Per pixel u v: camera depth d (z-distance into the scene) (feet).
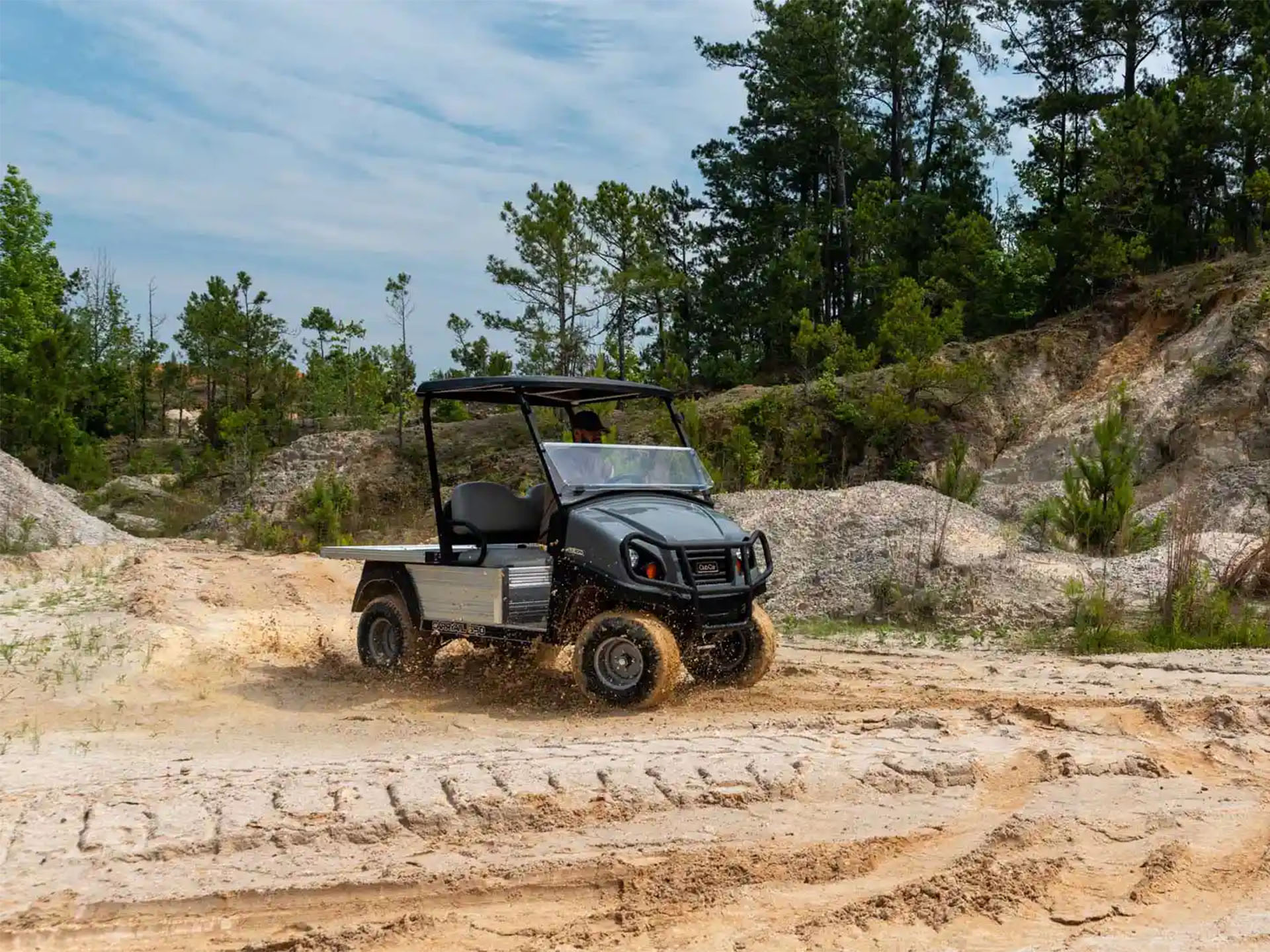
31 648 32.73
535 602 29.55
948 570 46.55
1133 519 55.16
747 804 18.93
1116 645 38.96
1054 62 143.13
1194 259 119.34
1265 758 22.06
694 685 30.58
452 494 31.50
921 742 22.50
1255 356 84.84
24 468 69.31
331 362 169.78
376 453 110.73
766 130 160.66
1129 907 15.05
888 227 135.44
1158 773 20.84
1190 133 119.96
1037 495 77.87
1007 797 19.63
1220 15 133.28
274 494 105.40
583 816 18.10
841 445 103.76
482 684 30.99
